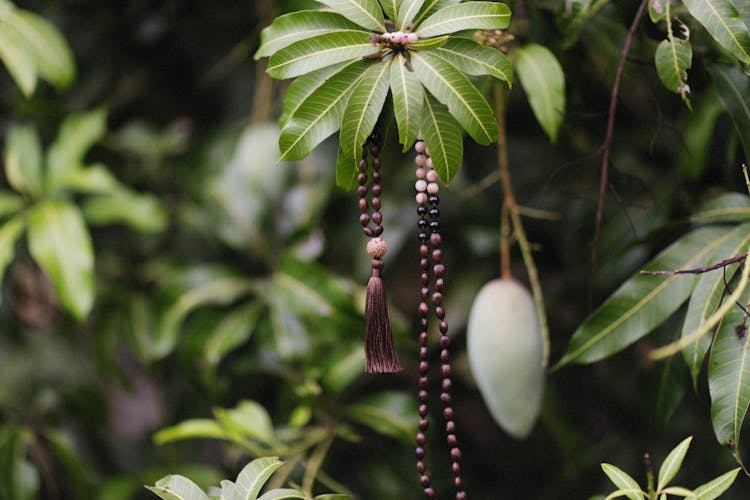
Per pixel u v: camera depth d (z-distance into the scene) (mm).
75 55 2105
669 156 1869
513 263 1966
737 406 1571
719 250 1646
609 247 1851
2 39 1872
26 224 1930
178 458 2049
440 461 1933
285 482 1827
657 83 1771
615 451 1891
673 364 1712
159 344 1923
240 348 1970
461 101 1553
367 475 1927
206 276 1952
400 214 1969
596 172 1890
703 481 1826
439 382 1941
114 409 2326
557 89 1674
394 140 1975
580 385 1915
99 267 2082
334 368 1858
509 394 1679
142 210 1995
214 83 2141
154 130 2121
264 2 1977
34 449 2021
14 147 1969
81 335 2154
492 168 1998
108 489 1963
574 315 1916
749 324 1587
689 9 1586
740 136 1650
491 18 1562
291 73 1567
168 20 2066
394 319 1878
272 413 1966
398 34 1562
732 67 1659
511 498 1962
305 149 1566
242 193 1978
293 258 1916
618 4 1703
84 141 1985
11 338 2119
